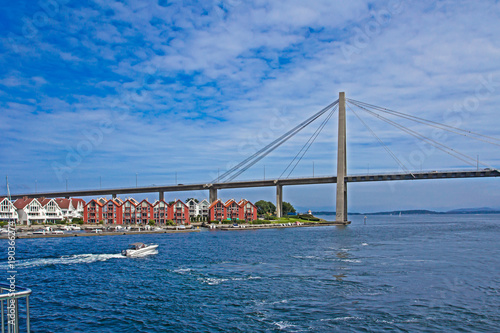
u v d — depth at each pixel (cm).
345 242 9962
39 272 5712
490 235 12438
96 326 3406
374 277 5162
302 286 4681
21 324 3459
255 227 16850
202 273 5525
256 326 3362
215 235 12825
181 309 3838
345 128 19675
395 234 13012
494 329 3262
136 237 12044
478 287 4603
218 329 3309
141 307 3916
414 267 5891
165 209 17212
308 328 3303
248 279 5094
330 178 19938
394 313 3656
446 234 12962
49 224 16525
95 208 17638
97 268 6009
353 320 3478
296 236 12200
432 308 3800
